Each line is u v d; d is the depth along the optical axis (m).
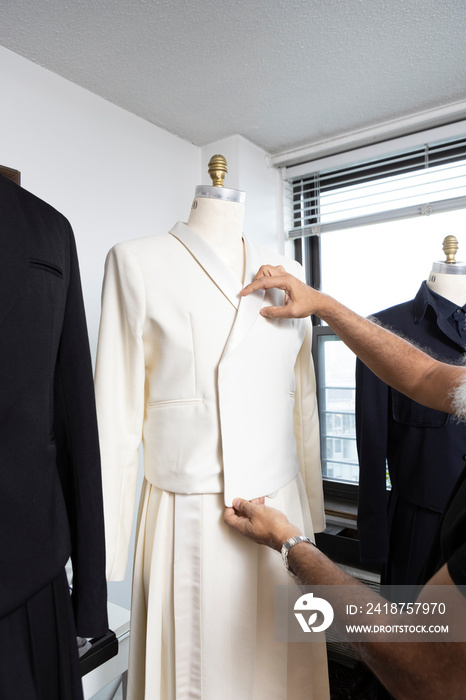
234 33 1.43
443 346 1.26
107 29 1.40
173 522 0.88
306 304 0.91
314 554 0.68
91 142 1.73
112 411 0.89
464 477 0.58
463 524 0.50
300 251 2.44
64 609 0.67
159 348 0.89
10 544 0.57
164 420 0.89
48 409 0.65
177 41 1.46
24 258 0.61
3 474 0.57
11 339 0.58
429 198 2.02
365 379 1.33
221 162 0.96
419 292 1.35
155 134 2.00
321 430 2.25
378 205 2.16
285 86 1.73
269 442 0.91
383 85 1.73
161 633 0.88
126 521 0.91
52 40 1.44
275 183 2.37
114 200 1.81
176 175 2.10
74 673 0.67
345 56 1.56
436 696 0.48
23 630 0.59
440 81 1.71
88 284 1.71
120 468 0.89
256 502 0.87
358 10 1.34
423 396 0.84
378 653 0.53
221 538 0.85
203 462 0.86
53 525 0.63
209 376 0.87
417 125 1.96
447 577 0.48
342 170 2.29
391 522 1.30
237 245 0.98
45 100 1.58
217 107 1.87
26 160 1.52
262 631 0.89
